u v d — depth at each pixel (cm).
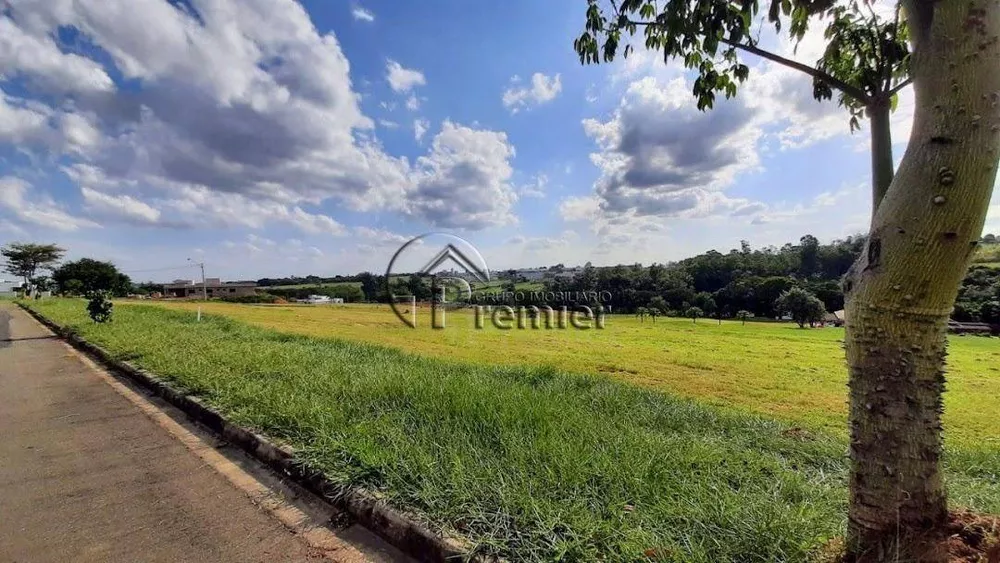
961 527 167
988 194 146
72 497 297
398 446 317
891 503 166
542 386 577
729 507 240
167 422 448
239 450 375
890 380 165
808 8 235
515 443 326
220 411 434
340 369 590
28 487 311
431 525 234
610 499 253
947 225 146
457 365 737
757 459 342
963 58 142
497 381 578
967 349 2512
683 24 232
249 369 588
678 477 287
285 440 358
